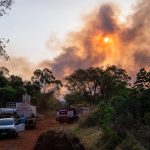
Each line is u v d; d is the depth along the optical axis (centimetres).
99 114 3303
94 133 2638
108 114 2389
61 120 6294
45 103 11688
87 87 11238
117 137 2064
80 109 6256
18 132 4169
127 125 2120
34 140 3584
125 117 2167
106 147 2102
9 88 8556
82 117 3491
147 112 2194
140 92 2295
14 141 3512
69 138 2111
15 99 8619
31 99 11188
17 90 8912
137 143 1866
